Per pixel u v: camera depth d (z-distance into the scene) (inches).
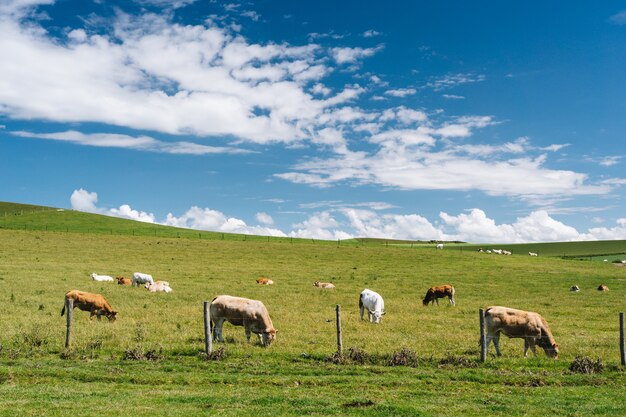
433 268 2311.8
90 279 1592.0
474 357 665.0
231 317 734.5
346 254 2815.0
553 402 469.4
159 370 562.9
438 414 423.8
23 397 440.1
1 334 724.7
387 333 840.3
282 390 491.8
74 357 606.9
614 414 436.1
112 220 4207.7
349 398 465.1
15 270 1673.2
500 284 1814.7
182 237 3550.7
